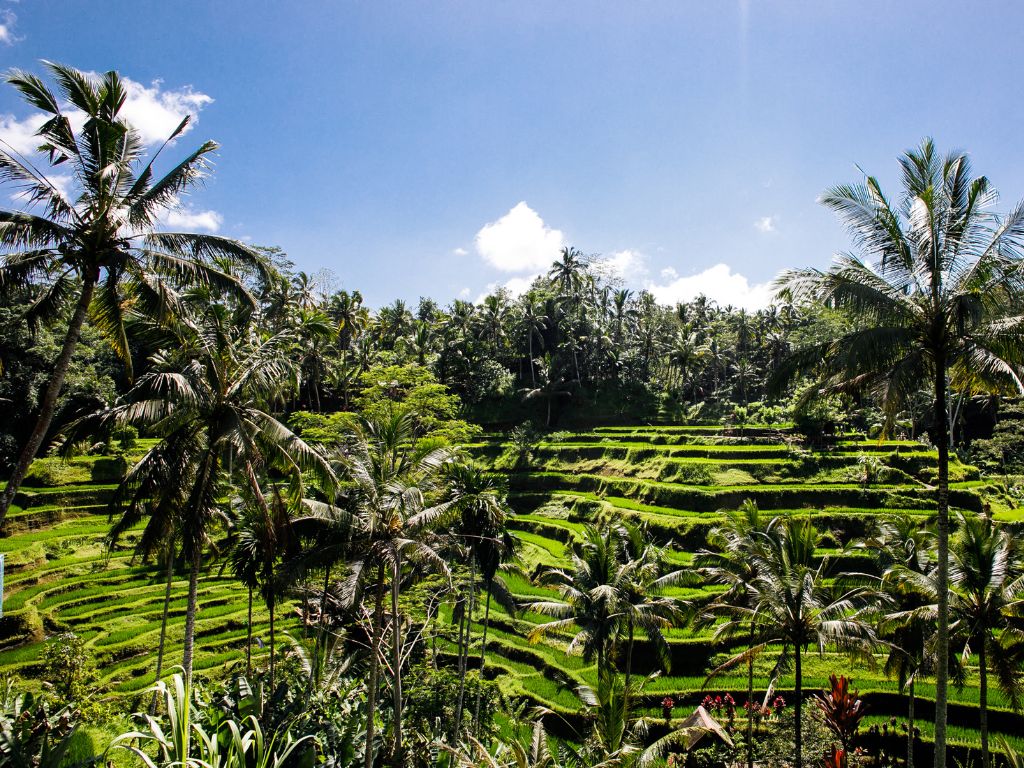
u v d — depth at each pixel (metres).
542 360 90.38
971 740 28.50
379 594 19.81
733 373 101.50
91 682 27.89
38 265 15.84
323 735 20.56
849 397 21.67
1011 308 17.42
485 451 78.38
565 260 95.94
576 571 30.00
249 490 23.00
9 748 13.59
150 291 17.14
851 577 29.72
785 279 19.73
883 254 18.98
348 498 22.66
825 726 29.02
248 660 26.92
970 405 77.88
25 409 54.16
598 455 70.75
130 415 17.19
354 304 85.00
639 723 24.67
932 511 48.53
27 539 46.25
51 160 15.96
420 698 28.19
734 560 29.09
